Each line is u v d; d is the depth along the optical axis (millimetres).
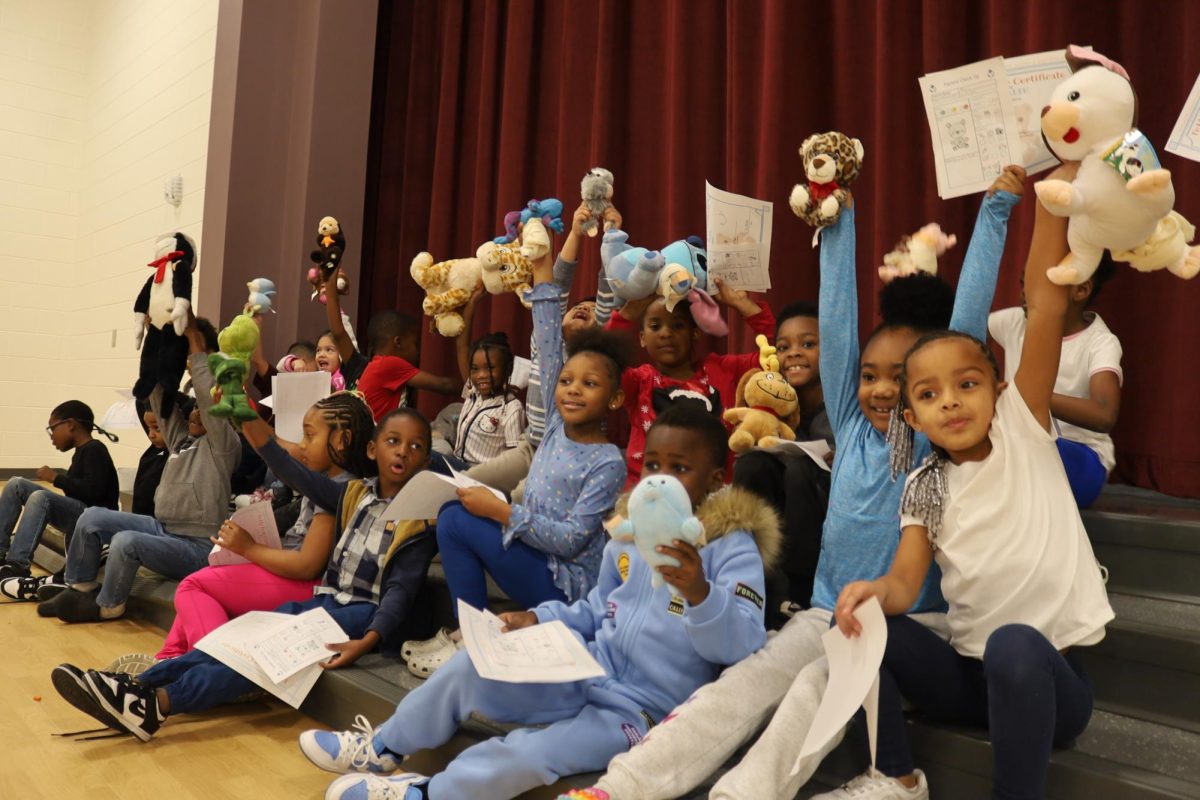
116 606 2842
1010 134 1622
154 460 3273
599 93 3400
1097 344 1964
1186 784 1104
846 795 1205
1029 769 1091
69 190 6801
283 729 1942
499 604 2102
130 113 5922
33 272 6668
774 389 1872
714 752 1298
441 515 1888
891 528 1444
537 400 2139
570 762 1371
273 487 3014
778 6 2771
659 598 1481
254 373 3703
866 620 1130
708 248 2172
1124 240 1168
